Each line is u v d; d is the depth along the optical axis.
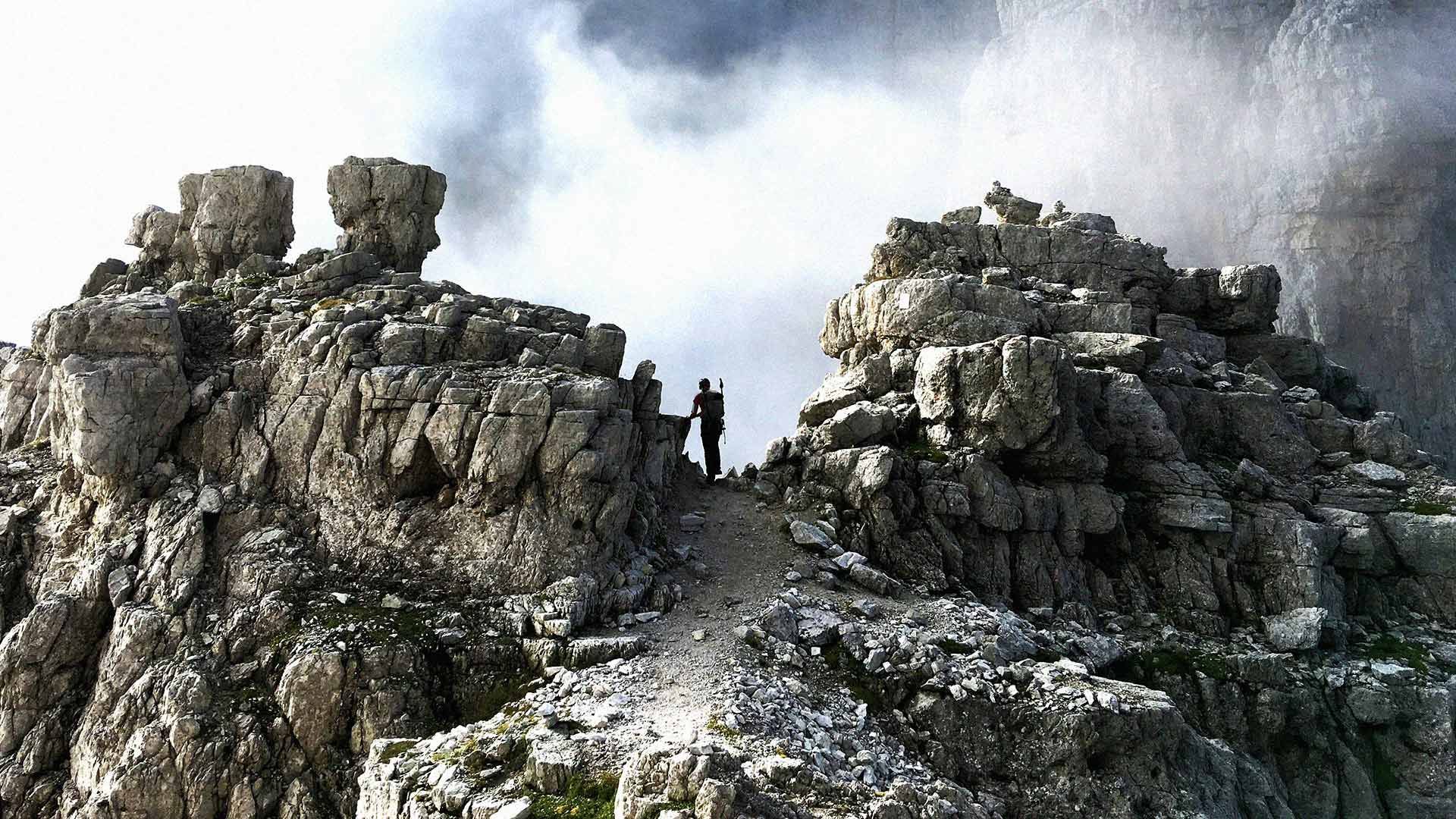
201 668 22.67
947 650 24.98
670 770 15.85
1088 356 36.56
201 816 21.06
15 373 31.67
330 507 26.17
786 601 26.41
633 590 25.58
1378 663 31.41
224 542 25.45
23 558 26.20
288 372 27.52
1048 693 23.34
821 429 33.03
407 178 34.47
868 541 30.09
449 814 17.05
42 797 22.42
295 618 23.62
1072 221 45.19
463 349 28.67
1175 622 32.25
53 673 23.75
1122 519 33.34
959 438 32.16
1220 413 37.78
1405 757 29.88
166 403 26.64
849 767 19.81
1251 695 29.50
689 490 33.41
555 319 31.28
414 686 22.27
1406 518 35.34
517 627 23.52
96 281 34.66
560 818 16.22
